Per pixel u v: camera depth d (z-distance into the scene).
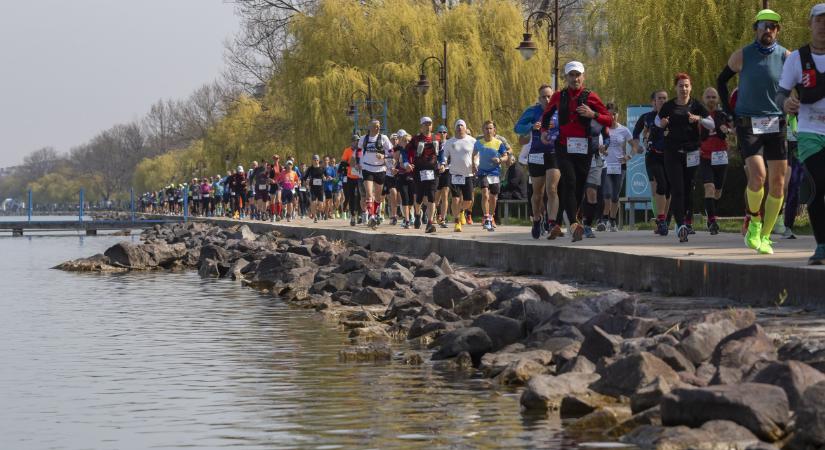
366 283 21.45
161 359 13.38
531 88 58.59
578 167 20.42
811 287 12.41
